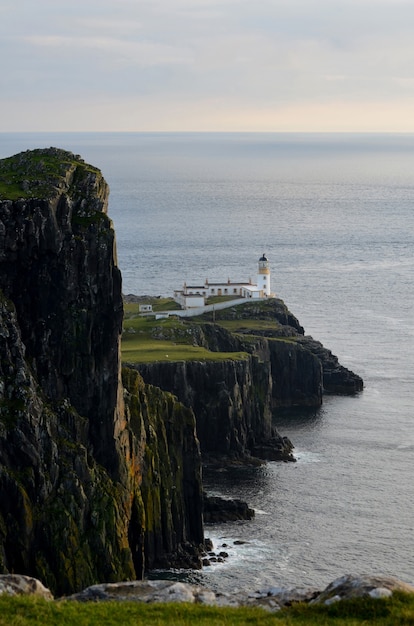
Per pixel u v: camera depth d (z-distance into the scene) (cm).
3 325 16325
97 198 17888
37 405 16125
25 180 17462
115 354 17462
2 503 15325
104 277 17338
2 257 16838
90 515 16138
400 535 19738
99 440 17362
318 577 18050
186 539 19575
